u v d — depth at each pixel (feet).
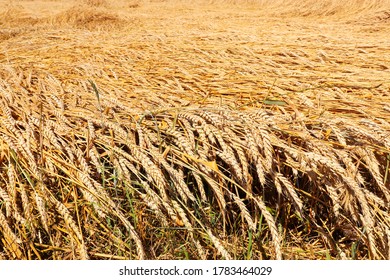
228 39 13.98
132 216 5.96
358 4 26.78
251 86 8.67
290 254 5.94
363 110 7.36
